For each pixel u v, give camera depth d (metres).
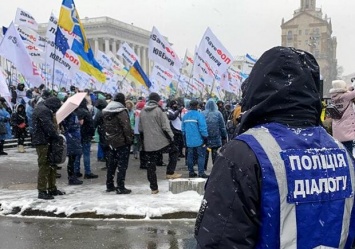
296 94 1.62
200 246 1.54
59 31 11.12
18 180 8.70
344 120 6.32
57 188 7.83
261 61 1.68
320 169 1.58
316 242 1.53
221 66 14.49
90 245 4.95
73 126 8.12
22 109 12.98
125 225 5.75
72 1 11.12
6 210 6.39
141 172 9.73
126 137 7.13
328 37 65.06
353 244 1.73
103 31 61.97
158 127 7.16
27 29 14.17
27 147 14.38
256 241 1.51
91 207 6.25
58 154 6.87
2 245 4.97
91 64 11.74
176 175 8.99
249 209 1.48
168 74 15.62
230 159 1.54
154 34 14.47
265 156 1.51
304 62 1.65
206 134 8.85
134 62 14.79
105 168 10.11
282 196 1.49
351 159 1.73
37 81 11.38
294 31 65.44
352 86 6.81
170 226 5.71
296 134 1.61
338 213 1.59
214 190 1.55
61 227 5.68
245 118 1.68
